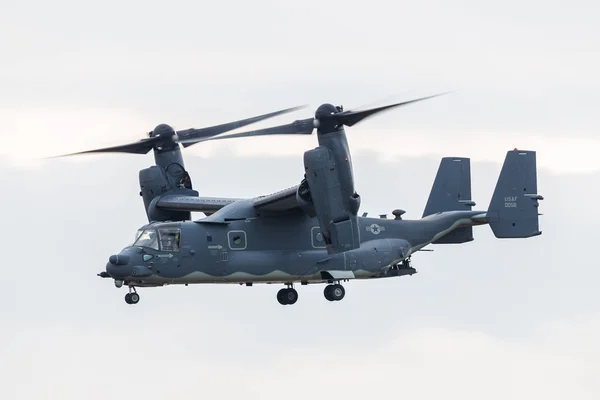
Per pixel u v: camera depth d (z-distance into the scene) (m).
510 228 164.00
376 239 157.00
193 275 147.62
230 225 150.50
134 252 144.75
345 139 145.62
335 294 156.00
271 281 154.12
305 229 154.50
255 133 148.12
